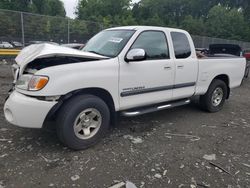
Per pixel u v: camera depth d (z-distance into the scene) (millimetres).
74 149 3963
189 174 3516
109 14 54406
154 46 4785
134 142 4387
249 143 4641
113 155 3910
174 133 4895
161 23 53594
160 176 3439
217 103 6426
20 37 14508
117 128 4980
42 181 3215
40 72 3572
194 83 5602
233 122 5746
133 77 4395
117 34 4754
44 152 3900
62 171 3438
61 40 16062
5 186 3086
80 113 3871
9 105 3678
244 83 11531
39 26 15078
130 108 4574
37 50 3822
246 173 3613
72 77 3703
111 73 4098
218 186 3289
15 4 39812
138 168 3598
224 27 56844
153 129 5027
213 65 5965
